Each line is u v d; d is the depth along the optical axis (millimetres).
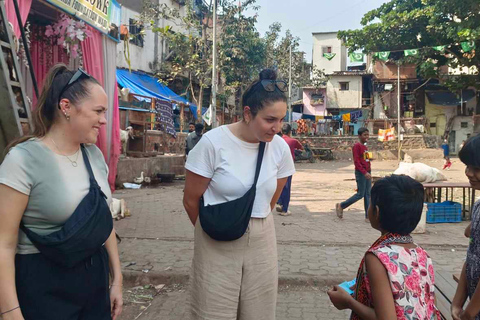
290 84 34000
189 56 22156
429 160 27922
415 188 1790
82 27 7035
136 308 3832
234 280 2186
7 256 1631
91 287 1858
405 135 30516
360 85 35469
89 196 1793
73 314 1794
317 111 37812
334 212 8523
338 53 40031
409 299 1694
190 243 5723
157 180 13109
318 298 4082
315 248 5551
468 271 2066
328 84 36062
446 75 28062
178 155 15914
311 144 31438
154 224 7004
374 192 1859
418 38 26250
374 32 26391
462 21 21516
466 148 1994
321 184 14578
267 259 2271
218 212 2104
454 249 5570
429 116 33188
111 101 8570
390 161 28281
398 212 1753
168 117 17750
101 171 1998
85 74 1850
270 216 2357
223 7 24141
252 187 2146
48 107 1801
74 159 1841
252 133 2146
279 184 2428
